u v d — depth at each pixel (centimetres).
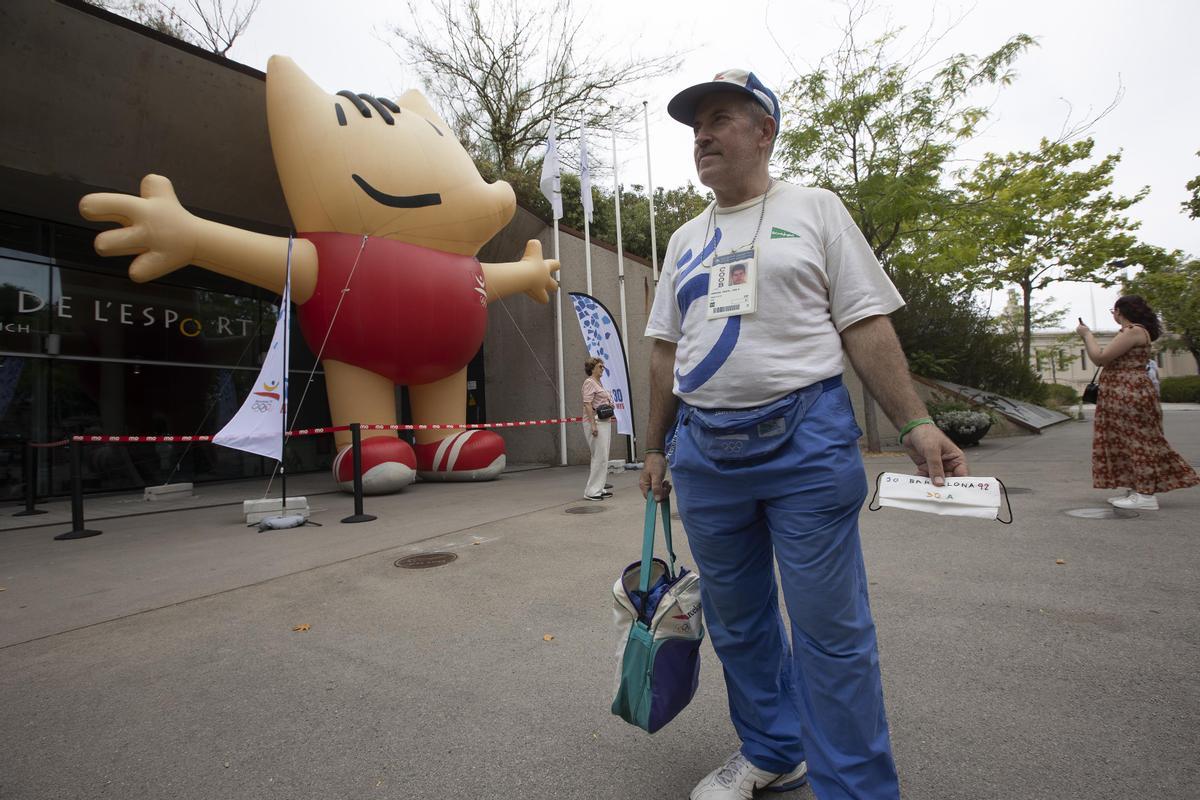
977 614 316
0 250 897
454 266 898
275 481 1105
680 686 181
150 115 830
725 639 185
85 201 693
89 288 976
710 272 173
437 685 271
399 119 885
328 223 830
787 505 158
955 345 1620
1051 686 241
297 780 207
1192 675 244
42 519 725
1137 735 207
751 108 173
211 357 1107
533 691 262
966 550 430
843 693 153
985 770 193
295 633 337
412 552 503
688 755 213
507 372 1318
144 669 297
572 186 1659
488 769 209
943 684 247
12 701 268
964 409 1142
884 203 1000
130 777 211
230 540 579
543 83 1766
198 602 393
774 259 162
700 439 170
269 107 839
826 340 162
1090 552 410
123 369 1006
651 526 197
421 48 1731
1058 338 3303
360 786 202
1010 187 1443
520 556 479
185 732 239
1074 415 2105
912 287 1541
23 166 782
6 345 894
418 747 224
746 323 163
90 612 379
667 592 182
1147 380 522
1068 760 196
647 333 204
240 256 774
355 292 823
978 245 1188
